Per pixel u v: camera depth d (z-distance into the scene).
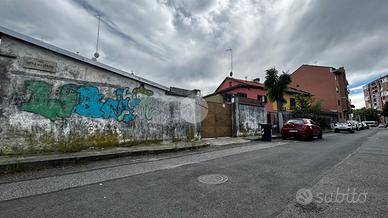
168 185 4.09
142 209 3.04
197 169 5.37
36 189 3.95
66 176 4.84
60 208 3.09
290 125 13.65
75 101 7.71
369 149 8.75
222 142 11.09
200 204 3.19
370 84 94.56
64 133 7.37
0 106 6.30
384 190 3.74
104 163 6.30
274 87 18.66
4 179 4.63
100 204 3.22
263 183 4.17
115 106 8.73
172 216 2.81
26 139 6.64
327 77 39.22
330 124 28.70
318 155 7.30
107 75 8.64
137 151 7.61
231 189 3.84
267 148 9.18
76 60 7.83
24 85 6.73
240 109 14.42
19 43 6.73
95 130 8.09
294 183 4.16
